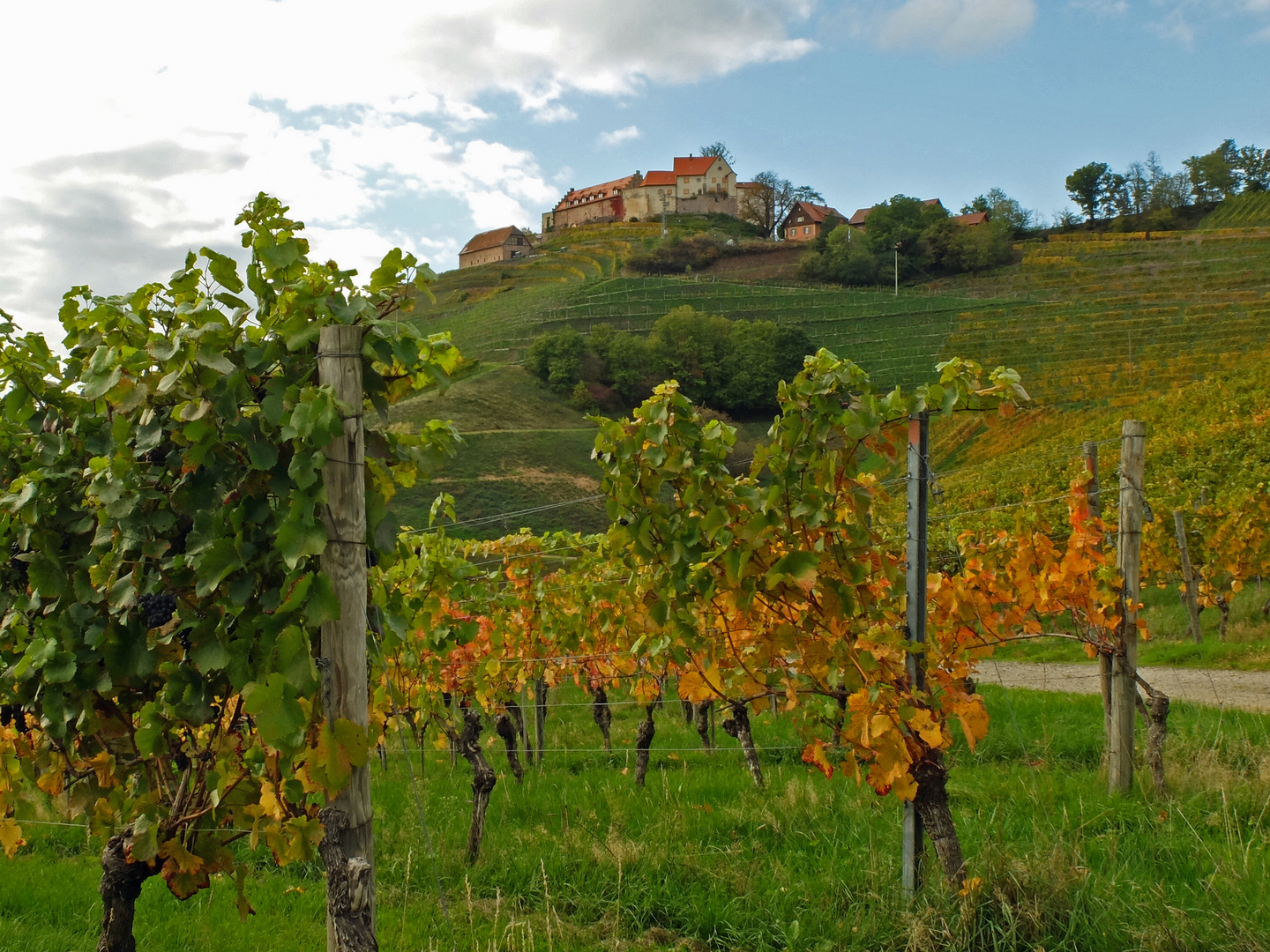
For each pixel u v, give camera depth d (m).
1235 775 5.92
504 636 8.52
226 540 3.16
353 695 3.00
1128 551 5.98
